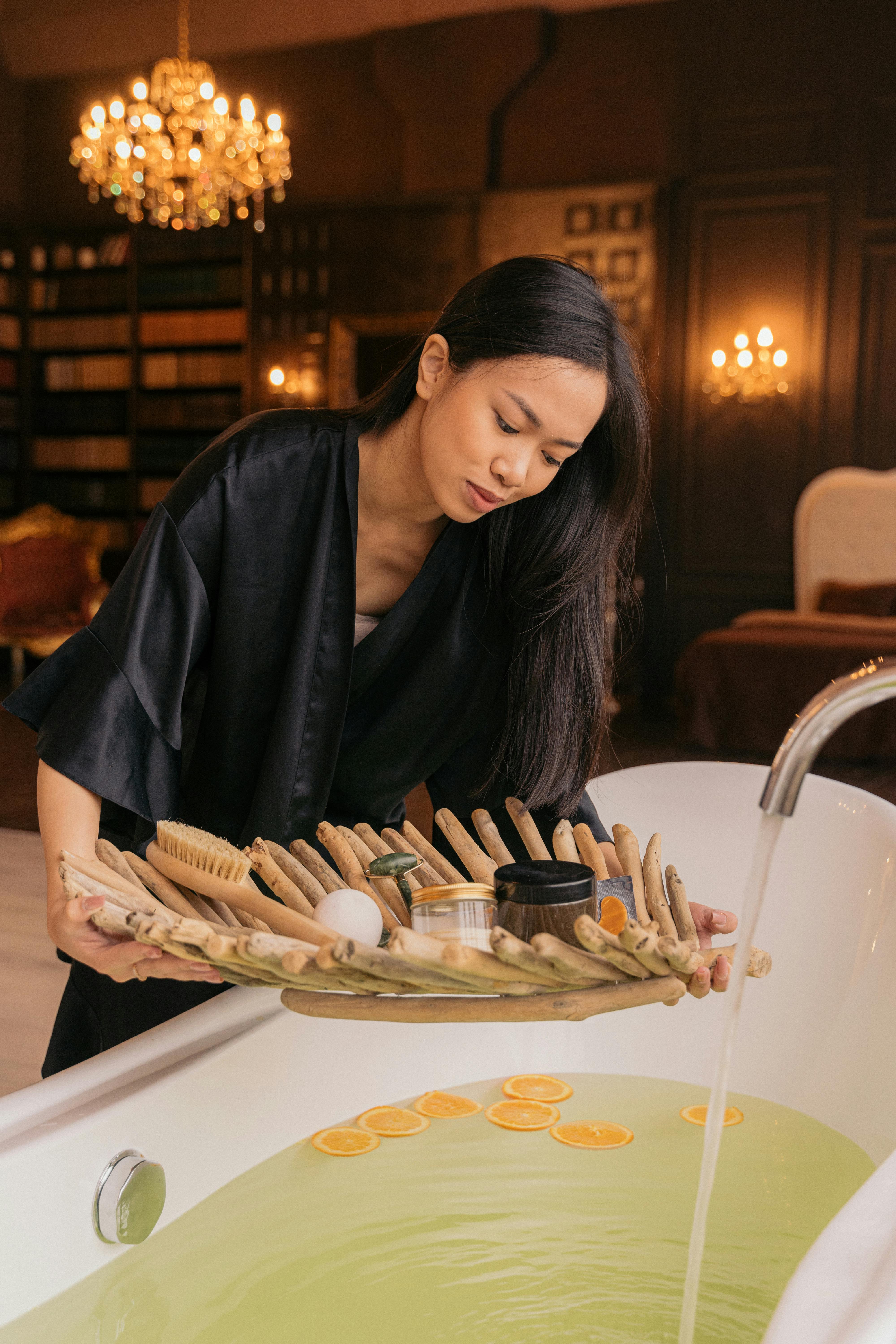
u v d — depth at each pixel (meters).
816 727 0.83
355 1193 1.35
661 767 2.08
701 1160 1.51
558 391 1.08
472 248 7.32
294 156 7.99
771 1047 1.79
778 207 6.86
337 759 1.37
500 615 1.40
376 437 1.30
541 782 1.41
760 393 6.96
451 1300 1.15
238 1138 1.34
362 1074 1.55
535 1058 1.78
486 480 1.12
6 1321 1.05
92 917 0.91
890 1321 0.73
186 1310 1.11
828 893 1.83
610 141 7.19
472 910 1.03
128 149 5.81
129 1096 1.19
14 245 8.78
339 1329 1.10
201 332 8.31
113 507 8.70
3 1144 1.08
